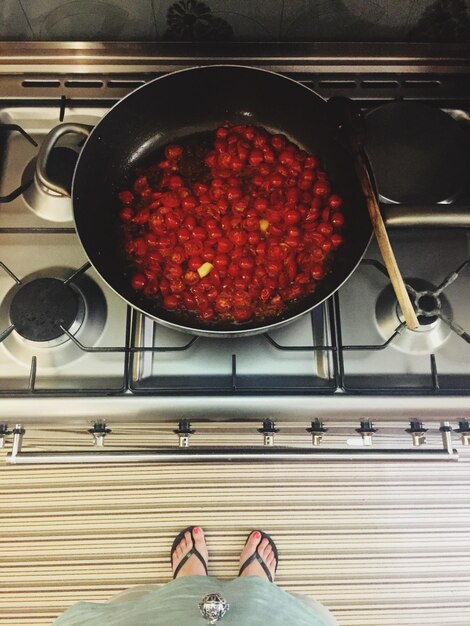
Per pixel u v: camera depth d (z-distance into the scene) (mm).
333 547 1273
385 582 1255
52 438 1182
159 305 854
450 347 865
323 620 1109
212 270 853
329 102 915
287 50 1014
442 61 1023
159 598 1109
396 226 832
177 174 945
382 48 1017
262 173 924
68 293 835
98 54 1005
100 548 1267
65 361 838
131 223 900
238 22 962
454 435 1221
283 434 1216
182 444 919
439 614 1240
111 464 1303
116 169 947
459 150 968
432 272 918
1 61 1003
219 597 1030
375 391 827
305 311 773
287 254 862
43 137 996
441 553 1272
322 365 855
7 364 836
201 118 986
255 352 859
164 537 1274
